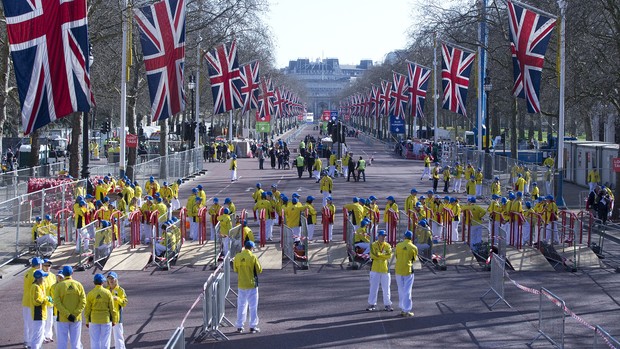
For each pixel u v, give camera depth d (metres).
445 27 64.44
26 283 17.72
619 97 40.41
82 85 27.84
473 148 75.25
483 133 72.94
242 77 76.62
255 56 104.56
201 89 92.75
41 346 17.89
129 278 25.52
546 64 51.28
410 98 80.56
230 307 21.84
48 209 32.19
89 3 44.66
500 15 57.06
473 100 87.44
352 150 118.75
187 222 32.62
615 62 39.84
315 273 26.45
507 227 30.98
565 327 19.73
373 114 147.12
